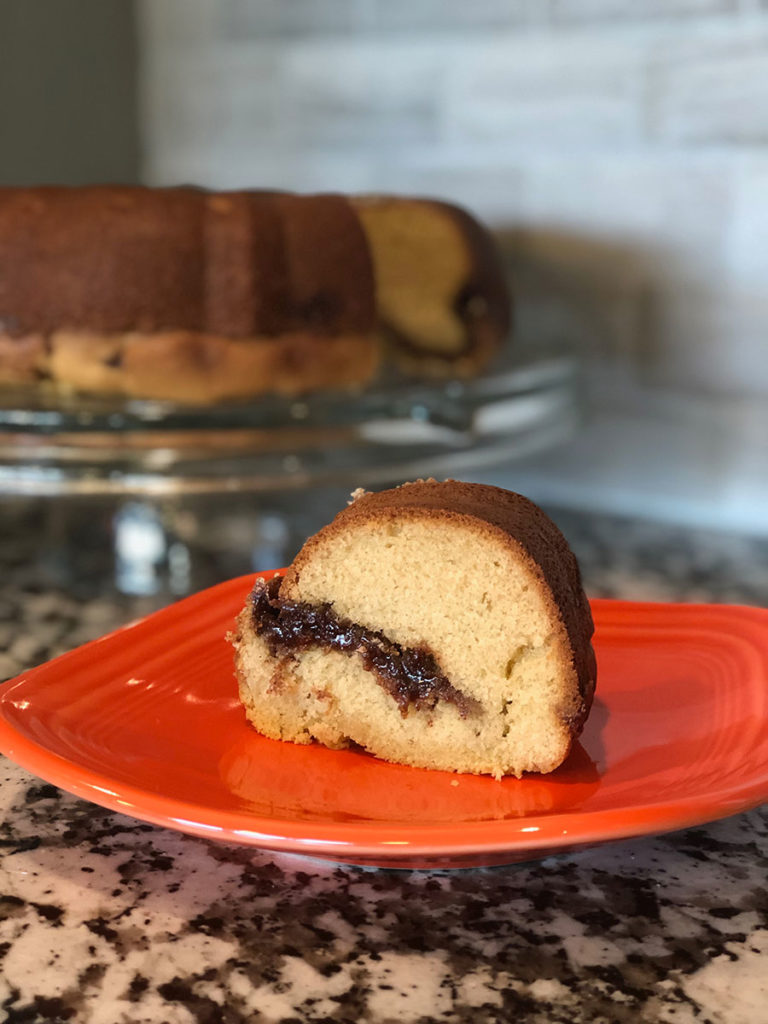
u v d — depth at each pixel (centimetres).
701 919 25
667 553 62
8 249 53
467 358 63
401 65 74
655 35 65
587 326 70
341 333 56
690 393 68
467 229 61
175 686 33
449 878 27
